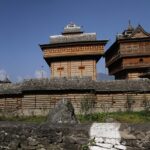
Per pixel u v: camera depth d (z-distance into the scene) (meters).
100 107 42.12
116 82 43.66
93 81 43.75
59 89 42.41
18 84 45.09
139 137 8.35
